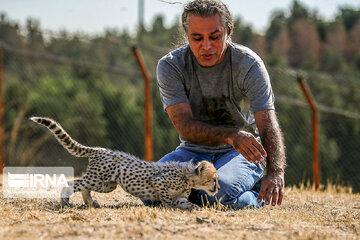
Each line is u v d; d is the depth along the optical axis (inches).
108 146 775.7
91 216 183.5
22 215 186.4
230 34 216.8
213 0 201.2
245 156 191.5
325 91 1013.8
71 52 835.4
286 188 311.9
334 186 357.7
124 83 909.2
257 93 209.5
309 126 848.9
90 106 788.0
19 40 612.4
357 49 1533.0
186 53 218.7
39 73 786.2
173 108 216.4
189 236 155.3
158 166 211.0
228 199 215.2
